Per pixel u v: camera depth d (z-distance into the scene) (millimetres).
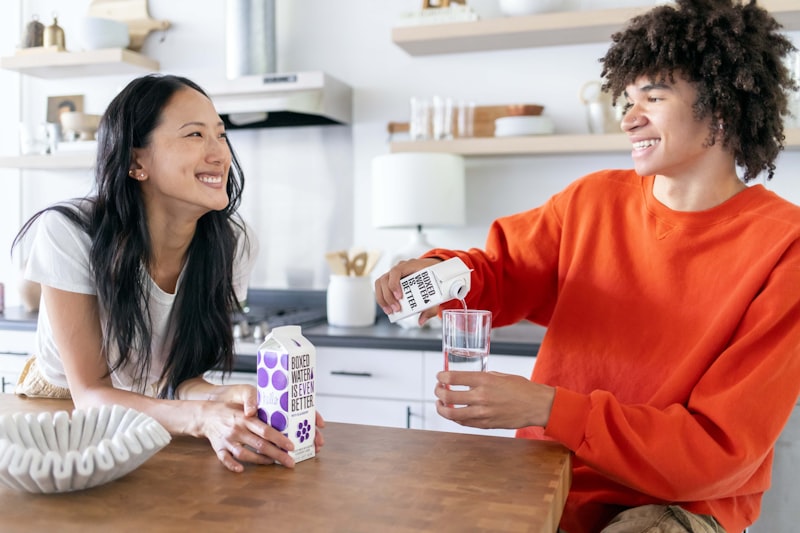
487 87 3010
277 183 3291
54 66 3293
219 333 1511
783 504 2045
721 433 1107
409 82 3109
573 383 1422
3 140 3705
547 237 1603
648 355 1354
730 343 1245
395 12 3119
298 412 1027
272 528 798
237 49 3078
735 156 1363
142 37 3404
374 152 3162
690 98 1301
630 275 1414
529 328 2719
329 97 2947
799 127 2416
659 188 1436
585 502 1319
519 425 1117
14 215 3658
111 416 1010
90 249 1346
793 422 2023
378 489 924
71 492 912
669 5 1347
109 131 1338
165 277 1490
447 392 1123
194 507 861
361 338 2479
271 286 3320
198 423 1106
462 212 2801
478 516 834
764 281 1228
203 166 1336
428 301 1315
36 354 1472
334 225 3229
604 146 2598
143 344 1416
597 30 2648
